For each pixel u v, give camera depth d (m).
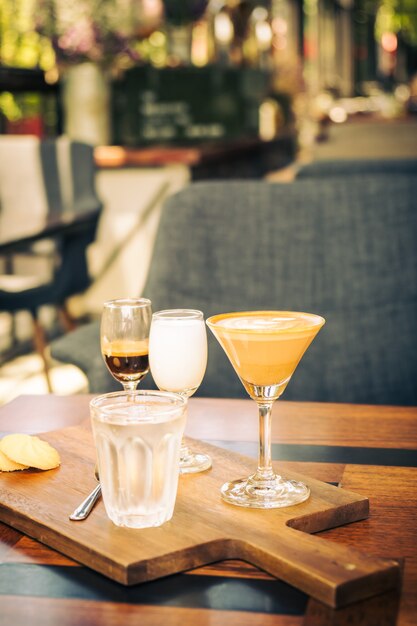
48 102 5.97
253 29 6.11
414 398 2.24
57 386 3.96
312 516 1.06
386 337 2.26
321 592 0.90
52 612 0.89
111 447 1.00
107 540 0.98
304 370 2.25
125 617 0.88
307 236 2.29
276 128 7.01
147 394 1.09
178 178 4.88
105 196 4.96
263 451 1.16
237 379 2.17
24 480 1.17
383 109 12.48
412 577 0.95
